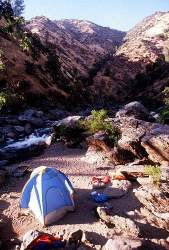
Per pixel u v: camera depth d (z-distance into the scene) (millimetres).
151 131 20062
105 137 20688
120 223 12141
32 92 45250
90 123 23859
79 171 18234
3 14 31688
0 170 17406
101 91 79188
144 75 81625
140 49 94438
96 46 126625
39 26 111062
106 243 10719
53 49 88438
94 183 15883
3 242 11703
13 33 31312
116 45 140500
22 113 36688
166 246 11031
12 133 28625
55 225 12719
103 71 87562
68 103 52188
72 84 61625
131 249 10234
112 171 18078
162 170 15570
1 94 34250
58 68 58469
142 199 13609
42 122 32938
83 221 12867
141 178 15625
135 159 19266
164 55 89250
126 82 82438
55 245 11047
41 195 13117
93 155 20453
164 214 12516
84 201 14484
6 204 14453
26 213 13594
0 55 38375
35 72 50406
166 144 18219
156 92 72625
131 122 21938
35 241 10992
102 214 12797
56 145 23625
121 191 15047
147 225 12359
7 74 44469
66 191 13641
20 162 20750
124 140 19625
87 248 11016
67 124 24406
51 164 19562
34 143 25938
